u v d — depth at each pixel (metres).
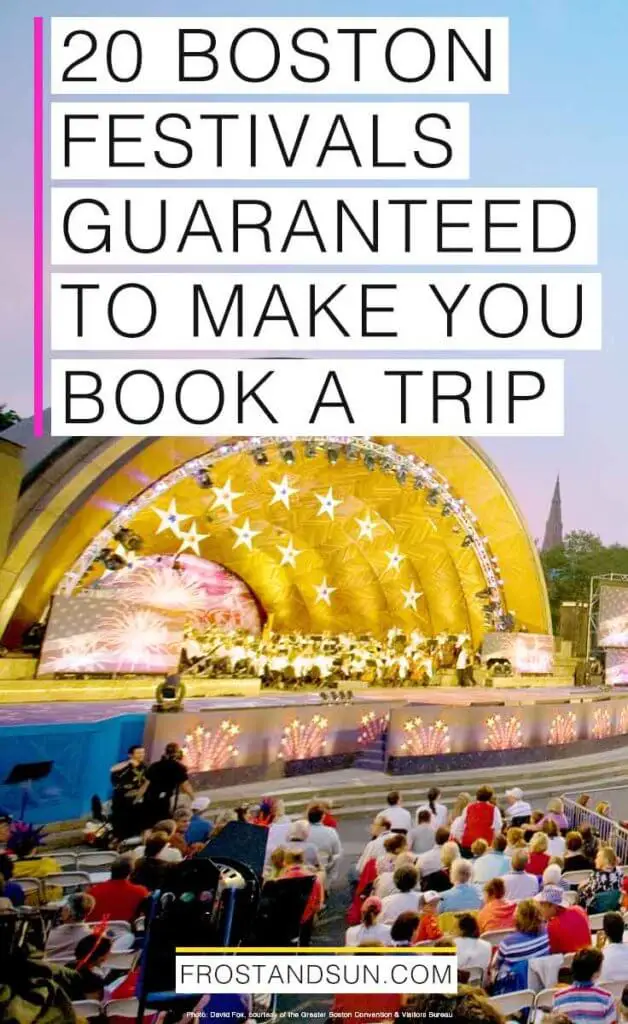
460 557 43.12
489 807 13.73
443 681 40.09
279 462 35.34
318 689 33.22
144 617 25.88
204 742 19.06
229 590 41.25
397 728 22.78
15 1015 5.60
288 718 21.41
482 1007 4.61
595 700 29.92
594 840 12.91
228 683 28.33
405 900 9.10
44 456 27.52
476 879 10.66
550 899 8.74
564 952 8.46
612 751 30.56
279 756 21.16
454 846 10.55
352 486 39.44
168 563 36.66
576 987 6.98
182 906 6.22
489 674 41.25
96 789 17.14
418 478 38.50
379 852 11.50
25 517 25.78
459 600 44.28
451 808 20.64
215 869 6.33
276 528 39.78
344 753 23.28
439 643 41.84
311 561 42.06
